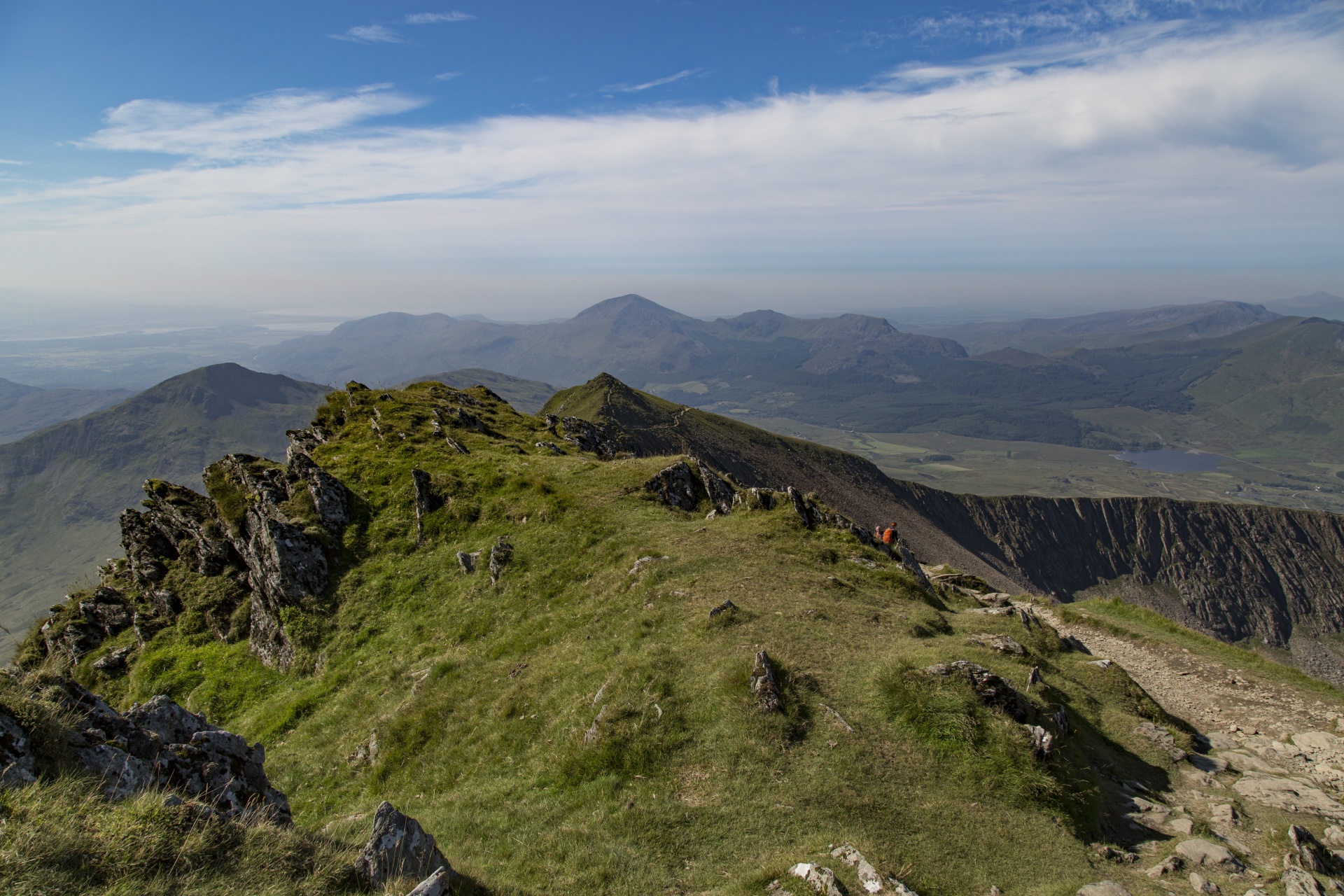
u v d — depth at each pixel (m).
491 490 39.47
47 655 38.44
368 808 19.20
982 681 17.73
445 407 58.81
